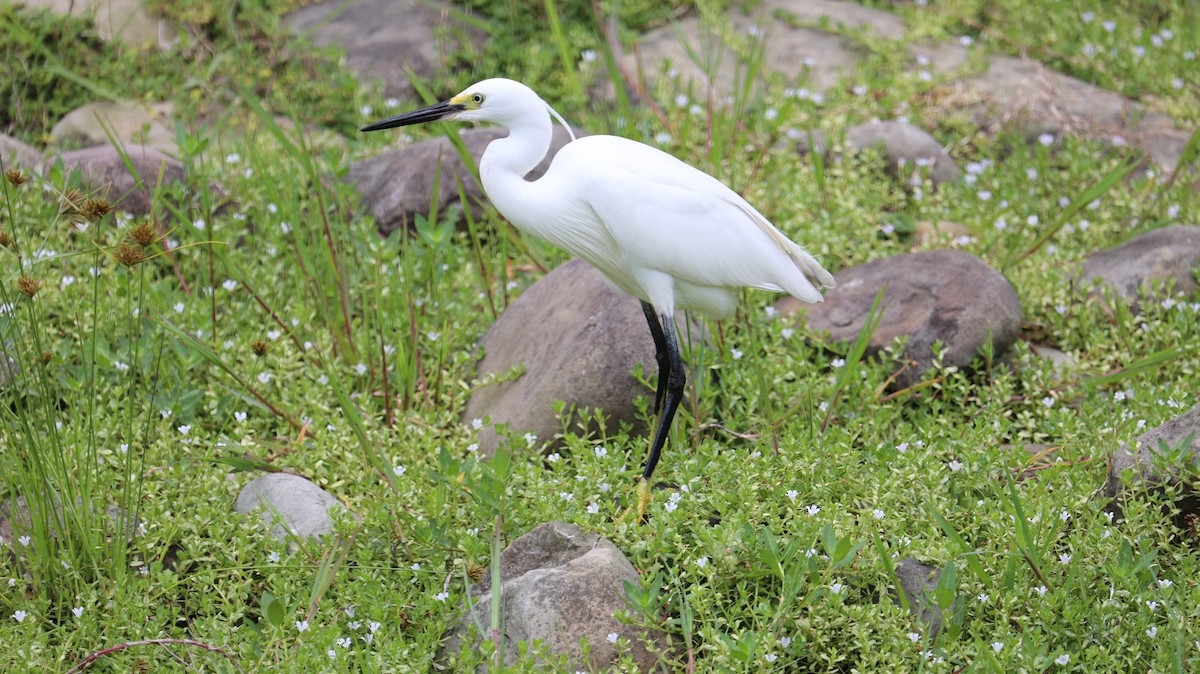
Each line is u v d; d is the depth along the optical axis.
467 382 10.63
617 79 13.56
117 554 7.80
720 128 13.74
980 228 12.45
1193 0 18.08
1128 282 11.47
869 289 11.08
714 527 7.54
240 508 8.80
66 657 7.32
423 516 8.27
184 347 10.01
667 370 9.41
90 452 8.58
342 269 10.85
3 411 8.26
